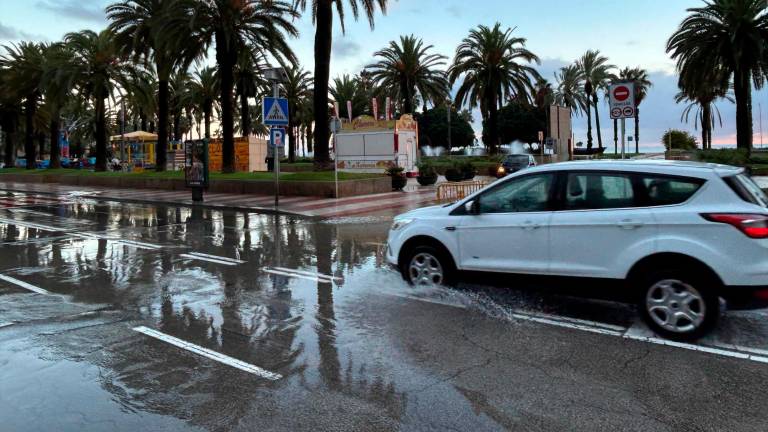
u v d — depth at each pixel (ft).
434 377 13.84
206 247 35.09
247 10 86.99
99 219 52.06
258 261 30.12
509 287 19.66
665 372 13.93
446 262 21.15
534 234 18.79
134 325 18.49
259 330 17.83
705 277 15.79
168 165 136.05
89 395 13.01
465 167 97.91
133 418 11.86
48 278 26.07
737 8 99.14
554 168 18.95
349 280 25.05
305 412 12.06
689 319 16.02
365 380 13.71
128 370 14.51
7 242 37.70
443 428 11.30
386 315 19.21
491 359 14.98
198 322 18.79
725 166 17.22
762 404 12.17
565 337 16.66
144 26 96.17
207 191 80.94
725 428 11.17
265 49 92.32
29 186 109.81
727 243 15.43
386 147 104.99
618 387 13.11
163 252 33.32
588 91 219.00
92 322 18.86
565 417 11.69
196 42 90.33
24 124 168.45
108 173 112.57
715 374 13.78
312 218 50.96
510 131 248.52
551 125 150.00
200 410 12.21
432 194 73.41
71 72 113.91
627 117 36.22
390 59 145.07
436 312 19.43
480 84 138.92
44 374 14.29
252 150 117.70
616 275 17.17
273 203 62.80
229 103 92.27
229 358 15.33
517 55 137.69
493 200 20.22
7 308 20.71
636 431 11.08
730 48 103.55
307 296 22.17
